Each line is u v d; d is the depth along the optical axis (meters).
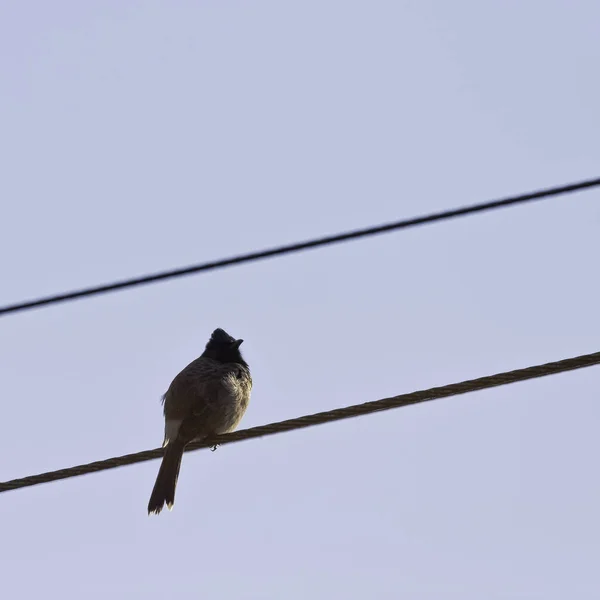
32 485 13.41
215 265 11.49
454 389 11.99
